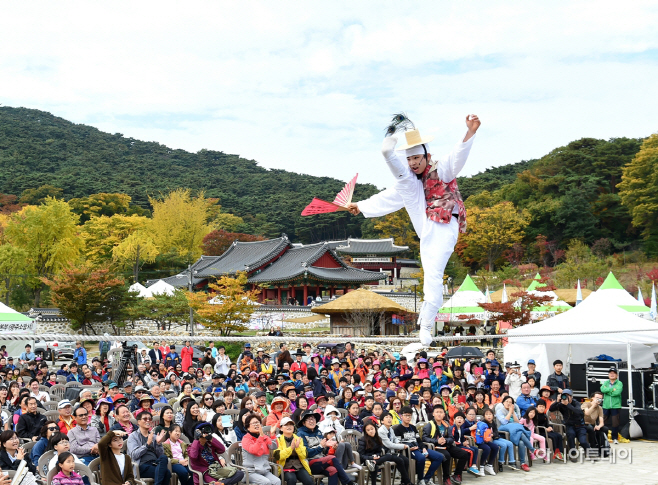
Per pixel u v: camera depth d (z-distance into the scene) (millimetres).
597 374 18875
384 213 4660
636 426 17844
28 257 69875
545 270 76875
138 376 18297
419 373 17938
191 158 193250
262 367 20609
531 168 108188
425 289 4359
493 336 8352
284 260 65250
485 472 13648
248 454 10344
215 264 70312
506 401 14891
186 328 50125
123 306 46656
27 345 27281
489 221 86500
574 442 15258
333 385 17609
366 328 43094
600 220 91062
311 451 11133
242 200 149875
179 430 10375
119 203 115562
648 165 84125
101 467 9328
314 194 138625
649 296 64000
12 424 11859
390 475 11891
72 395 15453
